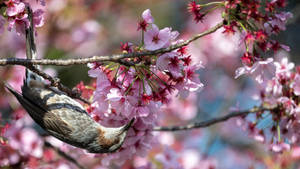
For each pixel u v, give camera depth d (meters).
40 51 16.17
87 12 17.44
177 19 19.92
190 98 16.69
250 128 10.00
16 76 12.27
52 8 16.28
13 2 7.29
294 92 8.95
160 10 20.12
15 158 9.89
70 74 14.85
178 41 7.22
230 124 10.43
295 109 8.88
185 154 15.09
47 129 9.09
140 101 7.32
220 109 18.55
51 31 16.44
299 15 15.77
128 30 19.50
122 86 7.31
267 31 7.57
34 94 9.09
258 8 7.45
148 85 7.29
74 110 8.84
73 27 16.92
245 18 7.23
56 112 8.90
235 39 8.28
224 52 16.59
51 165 10.97
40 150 10.25
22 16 7.45
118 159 8.85
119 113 7.79
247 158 17.62
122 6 19.17
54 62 7.15
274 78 9.46
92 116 8.72
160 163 11.87
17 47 15.11
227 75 18.83
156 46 6.90
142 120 8.15
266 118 9.91
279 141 9.22
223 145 18.38
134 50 7.30
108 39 18.97
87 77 14.93
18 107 12.43
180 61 7.35
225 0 7.27
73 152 11.48
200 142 17.61
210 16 17.03
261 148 17.16
